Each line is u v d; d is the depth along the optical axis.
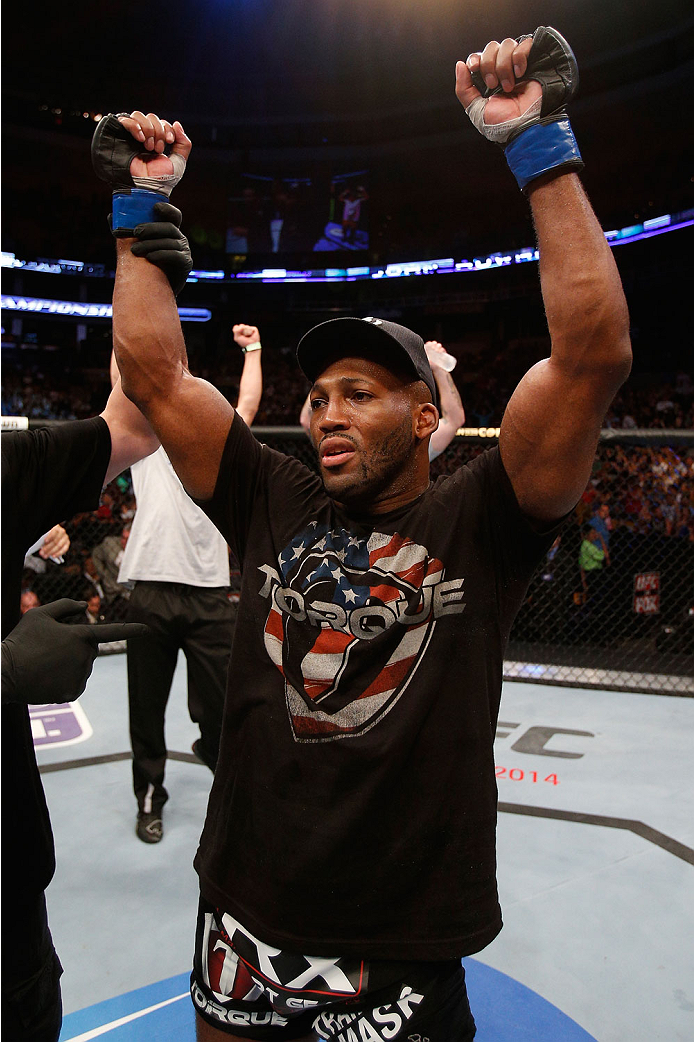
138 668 2.88
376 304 22.25
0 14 18.88
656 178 18.27
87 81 20.56
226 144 22.22
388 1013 1.11
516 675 5.04
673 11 16.67
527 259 19.59
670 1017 1.91
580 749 3.75
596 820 2.98
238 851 1.19
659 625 6.18
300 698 1.15
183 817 3.04
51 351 21.44
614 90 18.02
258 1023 1.23
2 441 1.17
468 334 21.89
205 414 1.25
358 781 1.10
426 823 1.10
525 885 2.52
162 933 2.28
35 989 1.19
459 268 20.72
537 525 1.19
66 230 20.83
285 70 21.56
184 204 23.06
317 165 22.61
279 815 1.13
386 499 1.24
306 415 2.95
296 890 1.10
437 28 19.89
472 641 1.16
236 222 22.88
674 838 2.85
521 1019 1.90
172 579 2.83
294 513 1.27
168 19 19.88
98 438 1.30
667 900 2.44
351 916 1.09
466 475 1.25
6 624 1.16
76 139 20.80
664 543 6.40
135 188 1.28
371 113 21.61
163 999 1.99
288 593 1.20
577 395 1.08
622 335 1.08
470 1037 1.22
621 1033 1.86
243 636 1.24
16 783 1.16
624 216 18.23
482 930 1.11
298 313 22.83
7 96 19.72
